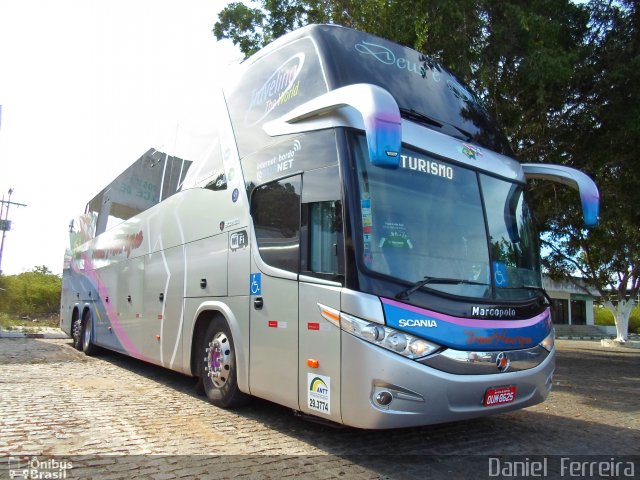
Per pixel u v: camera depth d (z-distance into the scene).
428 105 5.54
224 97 6.95
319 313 4.55
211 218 6.60
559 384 9.34
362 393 4.11
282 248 5.13
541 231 17.11
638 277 24.06
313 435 5.19
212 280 6.39
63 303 15.63
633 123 9.73
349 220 4.37
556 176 6.14
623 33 10.31
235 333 5.77
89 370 9.66
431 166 5.00
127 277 9.51
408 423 4.16
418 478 4.12
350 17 11.02
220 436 5.09
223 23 14.00
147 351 8.23
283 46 5.93
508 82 10.68
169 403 6.61
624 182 12.26
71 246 15.00
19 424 5.32
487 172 5.48
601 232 17.31
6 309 33.75
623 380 10.01
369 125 3.92
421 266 4.54
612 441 5.44
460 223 4.98
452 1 9.11
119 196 10.66
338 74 5.06
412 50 6.05
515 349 4.77
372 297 4.20
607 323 49.81
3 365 9.95
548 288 39.84
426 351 4.25
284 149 5.33
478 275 4.86
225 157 6.51
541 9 10.42
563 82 9.95
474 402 4.46
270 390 5.13
